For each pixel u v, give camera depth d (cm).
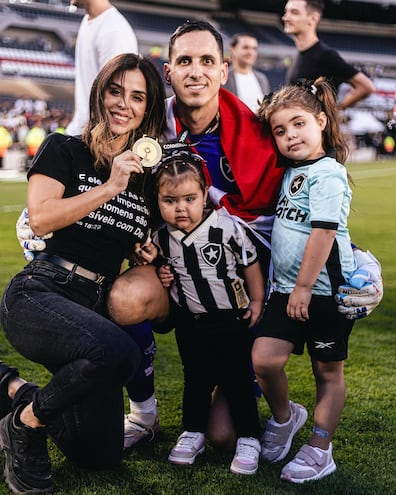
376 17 3678
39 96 3139
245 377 260
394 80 3712
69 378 214
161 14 3469
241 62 608
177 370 349
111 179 224
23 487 225
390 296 517
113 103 244
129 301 241
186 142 260
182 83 257
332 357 247
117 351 213
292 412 267
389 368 357
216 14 3556
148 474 242
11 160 1844
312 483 238
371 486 236
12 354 364
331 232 236
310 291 238
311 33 527
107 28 412
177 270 253
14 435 223
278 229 252
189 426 261
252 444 253
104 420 233
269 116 255
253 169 260
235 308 256
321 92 258
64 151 237
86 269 236
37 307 224
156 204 250
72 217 224
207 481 238
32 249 241
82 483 234
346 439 272
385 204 1148
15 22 3180
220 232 250
